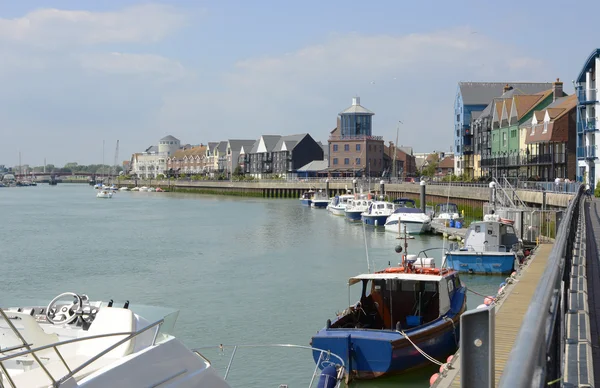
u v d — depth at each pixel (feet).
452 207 227.61
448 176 368.48
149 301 101.09
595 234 89.51
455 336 62.03
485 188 218.79
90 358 31.17
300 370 66.74
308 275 122.83
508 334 51.37
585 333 28.96
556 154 247.09
